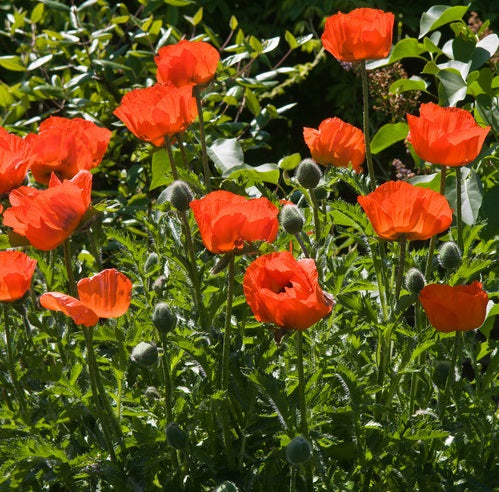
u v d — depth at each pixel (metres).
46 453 3.07
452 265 3.14
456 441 3.16
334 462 3.14
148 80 4.18
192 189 3.42
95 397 3.05
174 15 4.57
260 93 4.82
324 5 5.44
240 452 3.12
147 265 3.30
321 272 3.26
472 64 3.64
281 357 3.23
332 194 4.31
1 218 3.55
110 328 3.24
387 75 4.01
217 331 3.21
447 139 3.16
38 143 3.21
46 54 4.27
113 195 4.13
